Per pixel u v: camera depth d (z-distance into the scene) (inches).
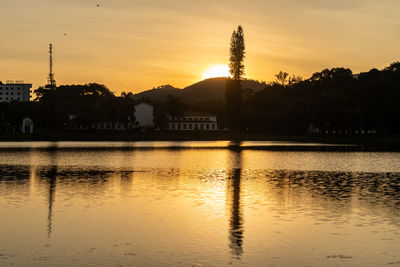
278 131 7322.8
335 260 734.5
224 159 2790.4
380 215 1057.5
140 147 4224.9
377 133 7145.7
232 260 732.0
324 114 6540.4
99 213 1073.5
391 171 2082.9
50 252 770.2
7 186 1505.9
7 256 746.8
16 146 4313.5
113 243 825.5
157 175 1863.9
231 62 7130.9
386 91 6786.4
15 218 1016.2
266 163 2506.2
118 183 1599.4
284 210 1116.5
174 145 4707.2
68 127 7421.3
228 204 1195.9
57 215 1048.8
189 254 762.2
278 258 743.7
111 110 7337.6
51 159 2699.3
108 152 3417.8
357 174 1948.8
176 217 1034.1
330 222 987.3
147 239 850.1
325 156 3090.6
